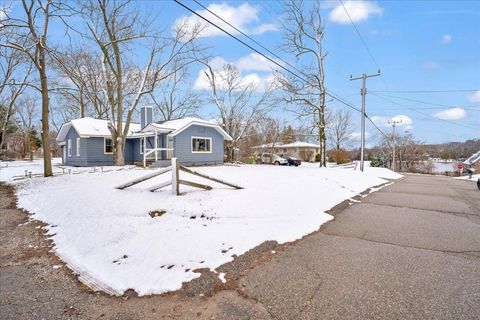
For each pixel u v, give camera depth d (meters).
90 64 23.03
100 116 26.88
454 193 11.08
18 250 5.17
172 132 18.47
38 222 6.81
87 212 6.65
